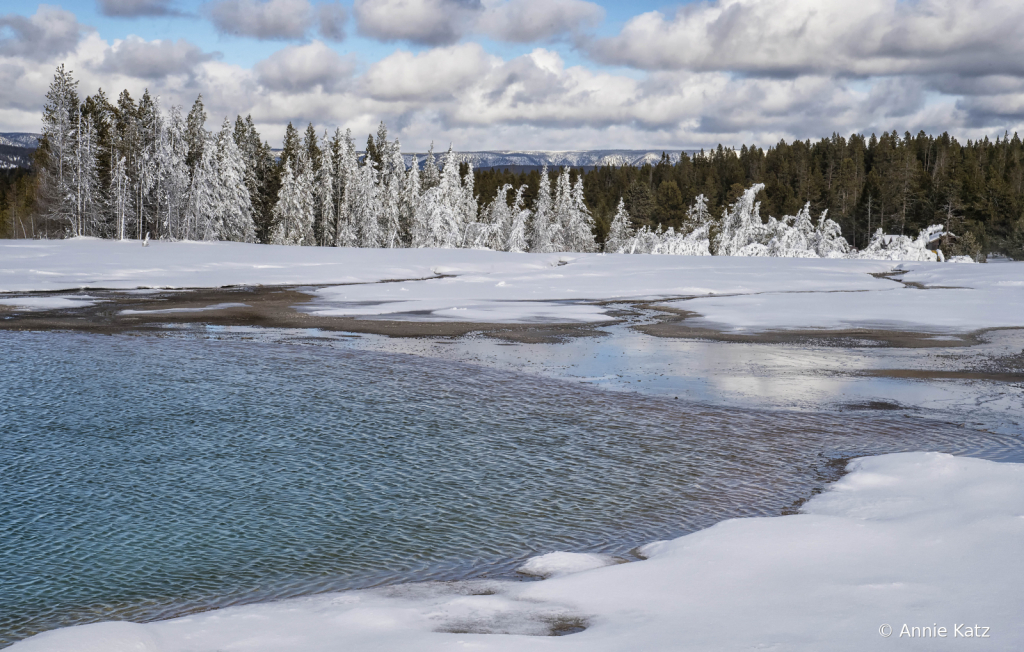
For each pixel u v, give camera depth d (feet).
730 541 21.22
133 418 37.50
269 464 30.73
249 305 88.07
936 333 68.28
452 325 72.90
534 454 32.37
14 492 27.20
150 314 79.20
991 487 24.93
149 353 56.03
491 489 27.99
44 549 22.41
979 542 19.72
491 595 18.12
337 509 25.86
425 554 22.15
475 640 14.78
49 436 34.19
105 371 48.96
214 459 31.27
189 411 39.01
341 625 16.08
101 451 32.14
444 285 115.03
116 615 18.42
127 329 68.44
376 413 39.09
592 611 16.63
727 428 36.52
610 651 13.97
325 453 32.30
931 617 14.99
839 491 26.50
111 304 87.45
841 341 63.72
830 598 16.43
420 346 60.39
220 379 46.93
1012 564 17.98
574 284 118.83
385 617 16.56
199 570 21.03
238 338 63.93
